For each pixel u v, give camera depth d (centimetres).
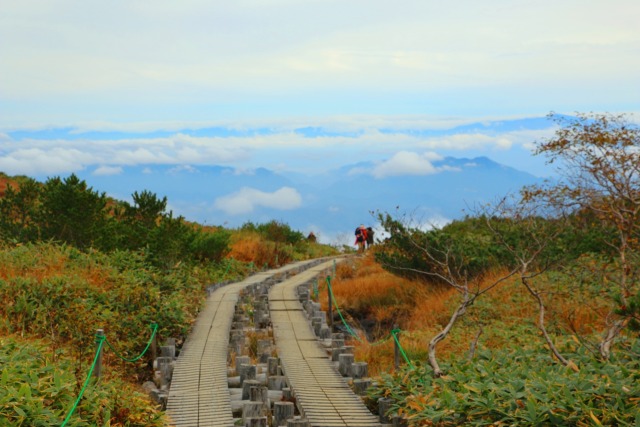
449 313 1680
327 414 1001
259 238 3678
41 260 1673
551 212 1454
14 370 810
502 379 931
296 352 1420
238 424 1023
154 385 1243
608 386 813
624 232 1266
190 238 2491
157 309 1577
